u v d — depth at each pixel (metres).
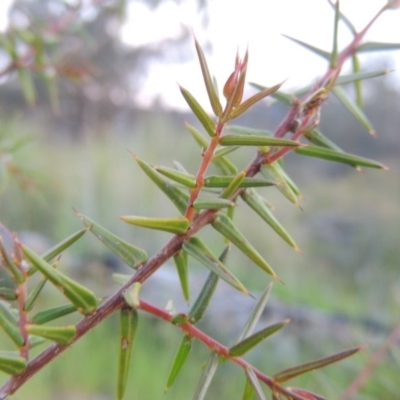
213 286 0.11
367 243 1.15
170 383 0.10
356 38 0.14
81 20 0.32
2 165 0.28
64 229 0.83
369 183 1.58
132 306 0.09
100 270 0.73
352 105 0.14
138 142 1.15
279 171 0.11
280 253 0.98
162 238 0.87
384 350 0.27
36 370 0.10
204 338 0.10
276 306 0.65
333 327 0.58
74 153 1.08
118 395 0.10
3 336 0.49
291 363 0.55
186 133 1.20
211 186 0.10
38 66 0.29
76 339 0.10
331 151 0.11
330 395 0.29
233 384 0.52
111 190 0.93
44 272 0.10
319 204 1.45
